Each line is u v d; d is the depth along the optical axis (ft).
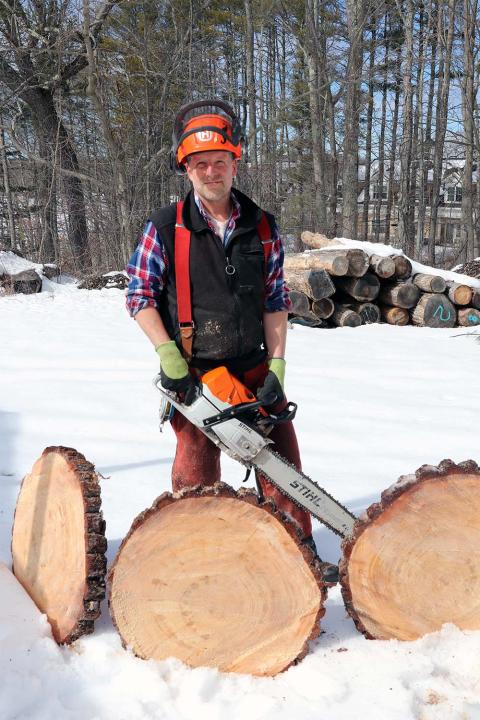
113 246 69.77
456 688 6.20
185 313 7.56
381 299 33.58
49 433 14.32
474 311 32.24
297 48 90.27
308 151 93.09
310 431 14.64
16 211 82.23
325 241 37.42
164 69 72.23
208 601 6.73
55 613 7.04
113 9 70.49
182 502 6.57
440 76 76.54
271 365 7.89
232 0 91.09
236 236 7.55
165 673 6.48
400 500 6.81
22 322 30.96
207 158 7.18
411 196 91.71
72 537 7.08
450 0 68.95
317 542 9.40
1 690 6.00
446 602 7.02
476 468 6.84
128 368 20.75
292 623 6.72
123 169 64.28
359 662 6.57
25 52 67.21
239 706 6.05
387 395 17.84
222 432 7.20
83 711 5.92
